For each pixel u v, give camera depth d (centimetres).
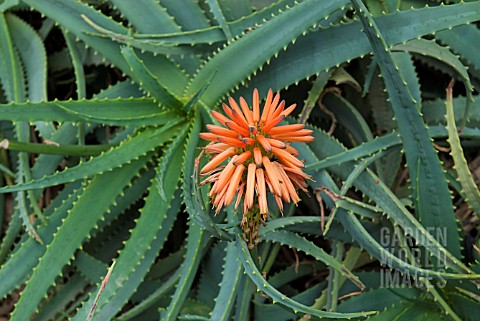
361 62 122
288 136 98
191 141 113
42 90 124
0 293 116
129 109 117
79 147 117
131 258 113
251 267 100
